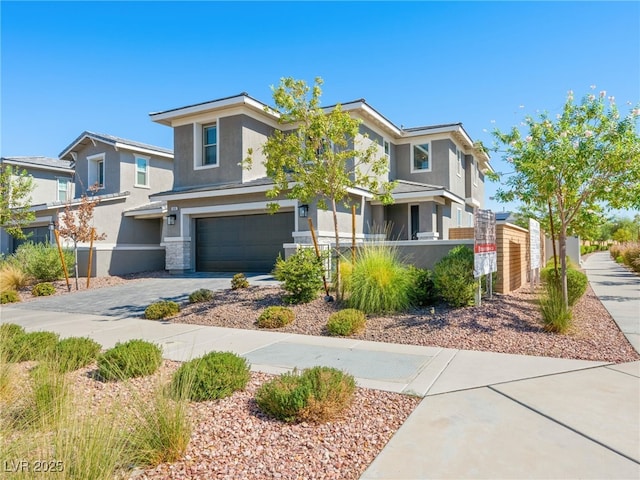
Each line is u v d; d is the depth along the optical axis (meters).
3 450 2.67
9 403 4.26
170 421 3.38
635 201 7.74
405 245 11.80
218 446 3.47
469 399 4.46
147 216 20.38
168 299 12.08
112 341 7.65
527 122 8.27
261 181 16.22
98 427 2.92
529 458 3.21
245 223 16.55
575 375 5.18
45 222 21.00
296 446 3.48
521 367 5.55
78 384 5.10
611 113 7.59
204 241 17.59
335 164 10.11
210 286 13.55
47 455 2.57
